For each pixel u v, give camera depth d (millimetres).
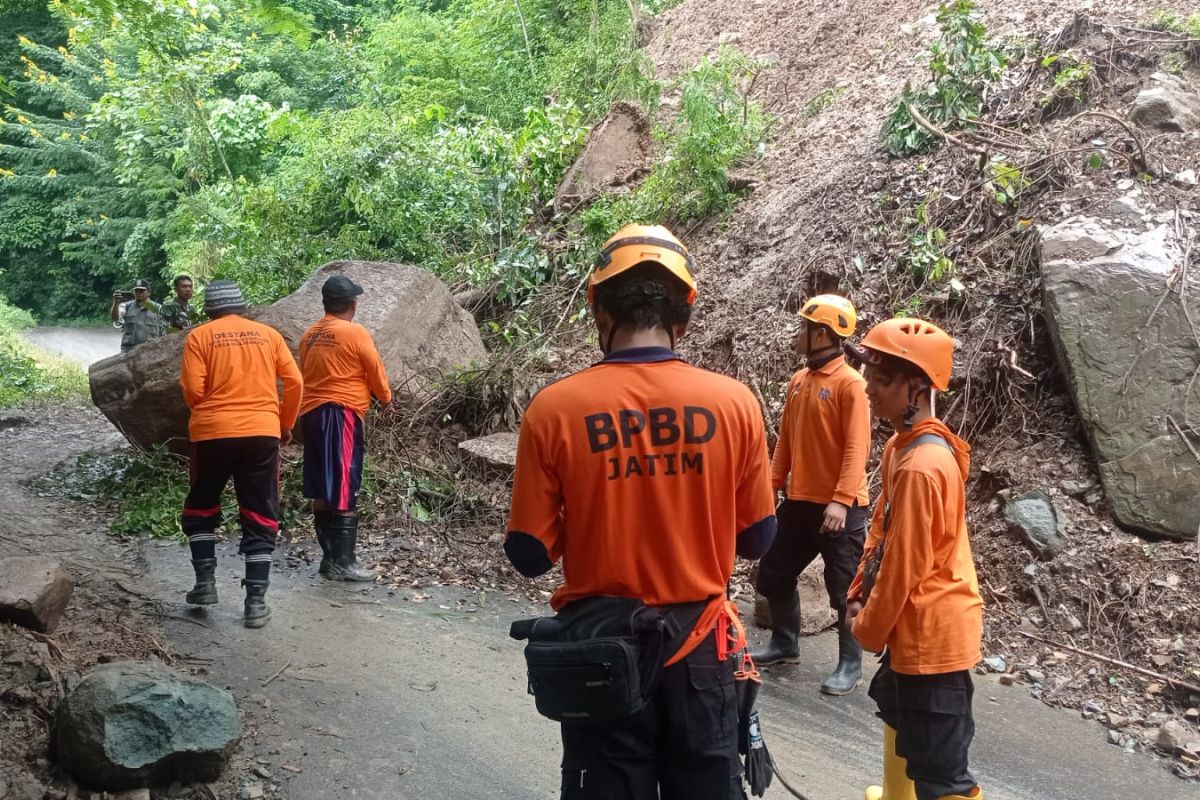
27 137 28609
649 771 2365
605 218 9656
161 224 25078
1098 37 7883
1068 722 4402
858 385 4516
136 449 7801
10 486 7574
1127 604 5023
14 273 30672
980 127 7742
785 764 3986
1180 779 3959
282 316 7605
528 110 12008
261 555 5156
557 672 2287
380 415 7797
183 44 15141
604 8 14086
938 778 2895
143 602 5312
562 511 2439
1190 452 5336
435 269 11000
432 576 6012
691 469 2371
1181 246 5973
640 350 2426
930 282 6926
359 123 12219
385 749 3939
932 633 2871
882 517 3115
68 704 3562
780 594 4844
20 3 8273
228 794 3572
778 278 7930
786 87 11008
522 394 8023
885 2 11008
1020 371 6090
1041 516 5504
